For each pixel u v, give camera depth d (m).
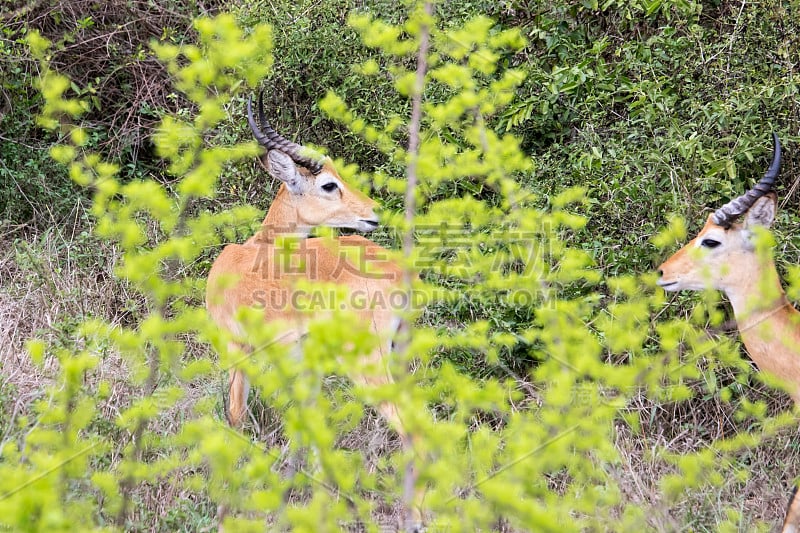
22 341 11.47
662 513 7.59
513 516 6.54
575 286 11.01
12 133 15.02
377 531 6.59
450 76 7.63
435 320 10.52
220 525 8.12
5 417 8.16
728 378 10.58
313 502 6.30
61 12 15.76
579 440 6.65
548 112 13.04
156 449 9.12
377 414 10.00
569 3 13.52
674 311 10.88
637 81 12.73
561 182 11.99
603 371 6.96
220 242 11.84
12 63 14.65
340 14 13.73
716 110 11.66
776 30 12.29
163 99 16.19
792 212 11.76
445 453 6.56
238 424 9.70
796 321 9.41
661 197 11.22
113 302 12.51
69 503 6.82
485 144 8.05
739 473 8.42
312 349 5.68
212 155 6.96
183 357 11.08
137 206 7.25
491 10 13.67
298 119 13.71
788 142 11.82
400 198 11.89
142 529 7.96
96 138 14.97
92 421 8.27
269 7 13.87
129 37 16.19
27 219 14.62
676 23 13.30
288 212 10.97
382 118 12.78
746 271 9.65
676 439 9.80
